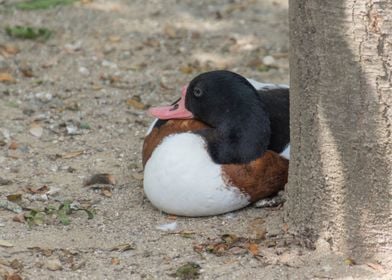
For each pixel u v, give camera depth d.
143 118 14.12
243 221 10.65
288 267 9.61
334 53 9.26
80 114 14.13
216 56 16.75
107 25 17.94
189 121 11.02
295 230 10.12
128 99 14.75
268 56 16.70
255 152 10.54
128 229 10.54
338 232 9.74
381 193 9.41
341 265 9.62
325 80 9.38
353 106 9.28
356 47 9.13
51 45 16.92
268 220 10.59
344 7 9.09
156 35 17.61
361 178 9.43
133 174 12.17
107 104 14.59
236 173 10.46
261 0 19.42
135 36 17.52
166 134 11.03
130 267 9.64
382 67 9.11
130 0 19.17
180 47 17.09
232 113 10.57
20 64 16.03
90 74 15.77
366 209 9.50
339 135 9.42
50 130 13.53
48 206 11.15
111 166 12.44
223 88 10.66
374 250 9.60
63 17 18.20
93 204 11.23
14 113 14.05
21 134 13.34
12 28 17.20
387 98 9.18
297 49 9.60
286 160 10.81
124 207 11.15
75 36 17.39
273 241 10.12
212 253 9.95
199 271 9.53
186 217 10.82
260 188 10.66
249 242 10.14
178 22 18.23
